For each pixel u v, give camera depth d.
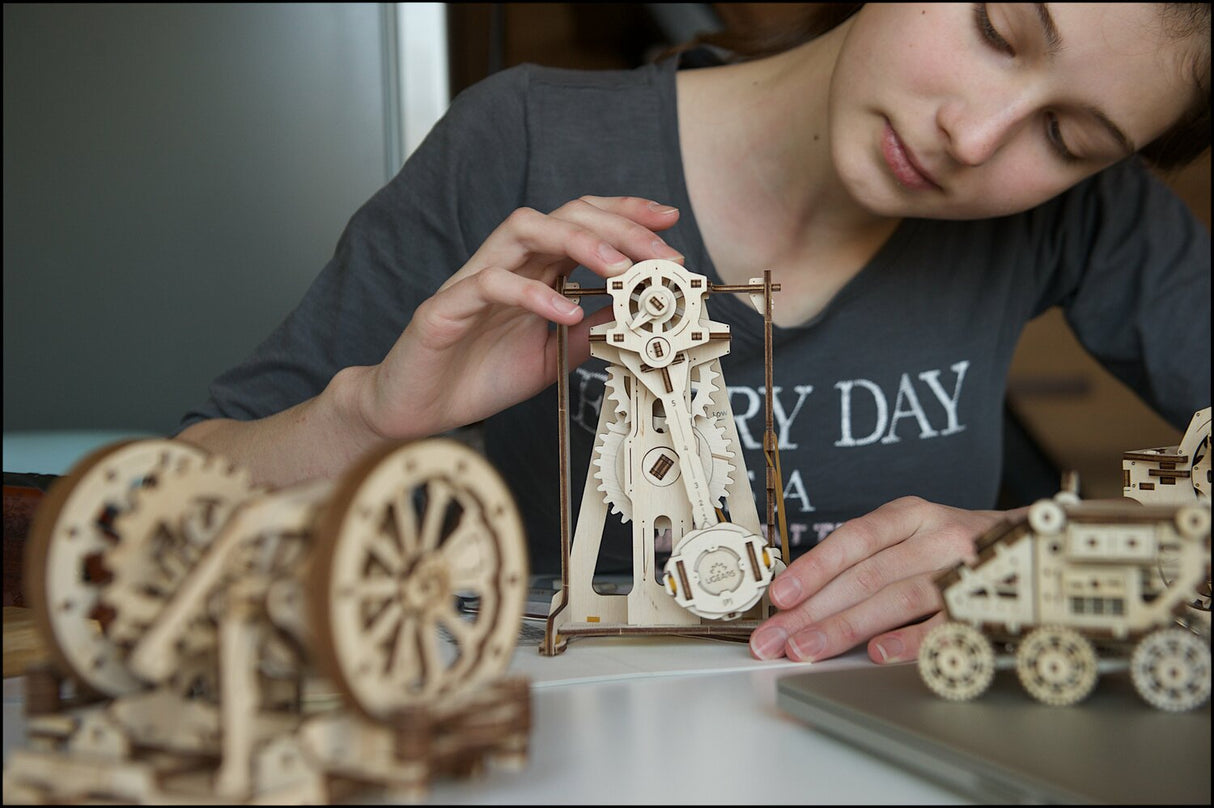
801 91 1.18
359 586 0.41
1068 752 0.44
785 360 1.21
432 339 0.81
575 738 0.53
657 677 0.65
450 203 1.24
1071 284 1.45
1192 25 0.84
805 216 1.22
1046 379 2.42
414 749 0.41
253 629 0.43
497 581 0.47
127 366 1.99
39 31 1.94
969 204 1.01
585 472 1.17
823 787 0.46
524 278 0.77
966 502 1.30
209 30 1.94
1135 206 1.46
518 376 0.91
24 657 0.64
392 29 1.94
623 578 1.12
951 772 0.45
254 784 0.43
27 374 1.97
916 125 0.94
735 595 0.71
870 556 0.74
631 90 1.29
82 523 0.47
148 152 1.96
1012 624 0.52
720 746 0.52
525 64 1.37
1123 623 0.51
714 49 1.39
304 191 1.97
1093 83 0.88
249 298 1.98
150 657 0.42
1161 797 0.40
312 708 0.48
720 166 1.24
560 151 1.25
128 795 0.43
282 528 0.43
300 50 1.94
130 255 1.97
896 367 1.24
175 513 0.47
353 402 0.92
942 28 0.90
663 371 0.73
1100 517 0.50
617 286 0.74
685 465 0.73
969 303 1.29
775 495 0.77
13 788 0.45
